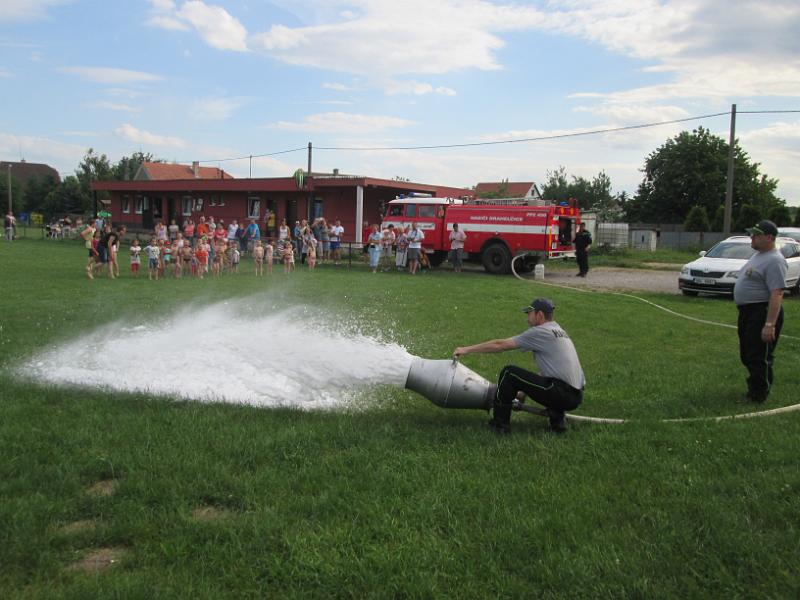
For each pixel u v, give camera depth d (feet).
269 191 110.93
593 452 16.11
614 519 12.49
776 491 13.48
